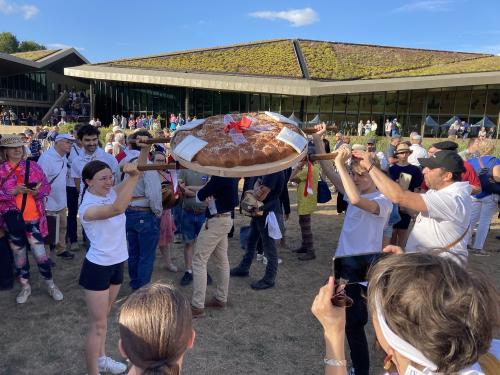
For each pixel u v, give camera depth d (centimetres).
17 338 387
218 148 285
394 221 519
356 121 3030
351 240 321
